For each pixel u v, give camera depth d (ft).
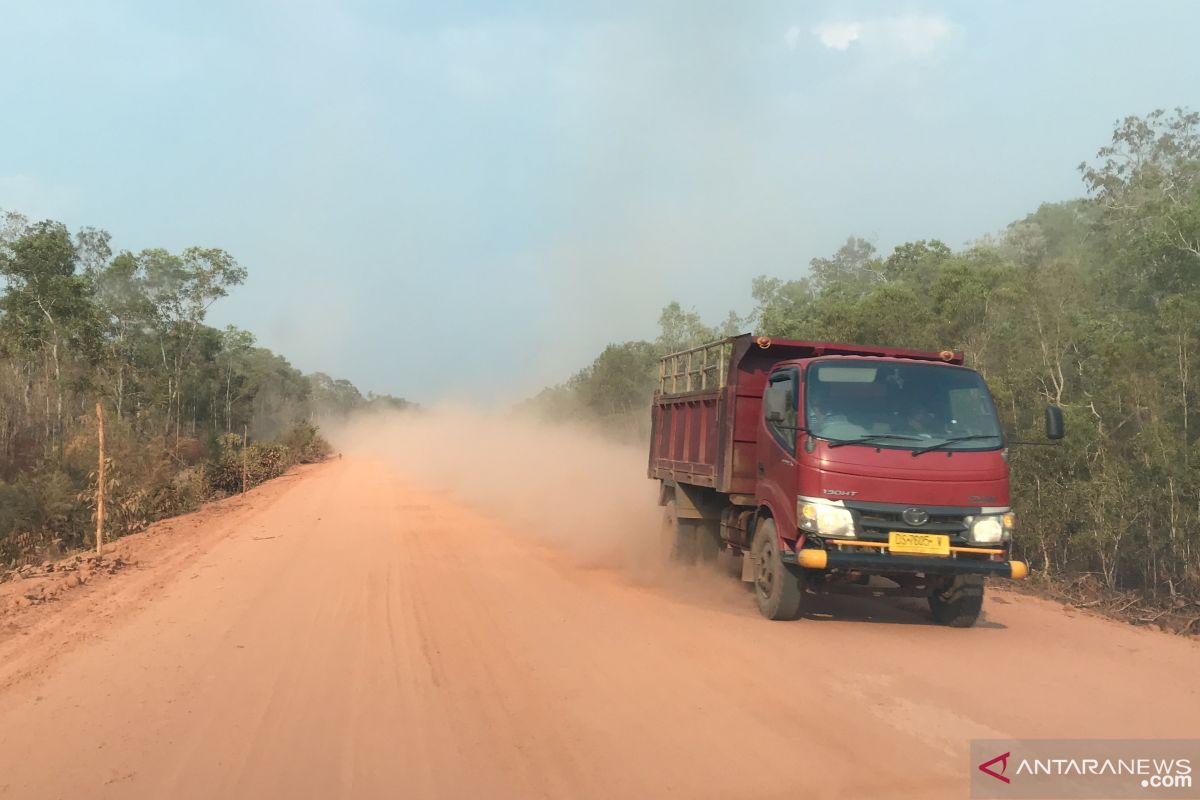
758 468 29.73
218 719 18.06
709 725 17.10
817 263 185.16
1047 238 146.00
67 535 60.44
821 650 23.18
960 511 24.99
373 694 19.67
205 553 44.75
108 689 20.40
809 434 25.71
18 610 30.32
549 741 16.39
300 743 16.53
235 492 100.12
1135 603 30.68
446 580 35.42
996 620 28.27
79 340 123.24
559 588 33.42
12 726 17.83
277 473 133.18
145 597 32.53
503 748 16.10
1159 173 104.78
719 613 28.50
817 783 14.23
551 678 20.63
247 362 244.01
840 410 26.20
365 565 39.63
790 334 76.18
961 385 27.17
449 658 22.76
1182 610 29.09
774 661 21.97
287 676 21.29
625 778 14.53
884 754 15.51
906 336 57.57
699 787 14.10
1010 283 62.03
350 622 27.48
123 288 163.43
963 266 62.95
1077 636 25.62
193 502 78.89
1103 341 45.80
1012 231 150.20
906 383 26.99
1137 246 67.72
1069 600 32.37
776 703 18.44
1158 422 33.83
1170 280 65.62
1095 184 118.42
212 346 196.54
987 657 22.62
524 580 35.35
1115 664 21.97
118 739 16.92
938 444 25.63
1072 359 50.14
